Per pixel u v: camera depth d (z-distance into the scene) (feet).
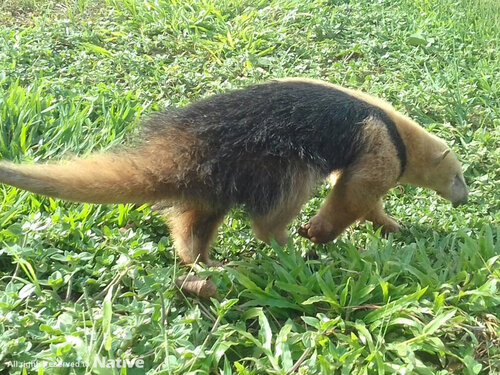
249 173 3.25
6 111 4.29
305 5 6.59
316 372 2.80
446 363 3.03
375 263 3.39
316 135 3.42
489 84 5.70
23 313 3.00
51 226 3.43
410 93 5.30
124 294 3.13
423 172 4.00
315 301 3.14
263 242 3.70
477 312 3.26
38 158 4.01
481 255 3.69
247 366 2.90
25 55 5.26
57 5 6.54
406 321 3.02
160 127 3.31
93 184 3.01
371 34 6.28
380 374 2.78
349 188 3.59
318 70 5.53
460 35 6.45
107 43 5.72
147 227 3.77
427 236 4.00
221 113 3.31
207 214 3.48
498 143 4.91
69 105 4.62
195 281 3.19
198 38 5.77
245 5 6.59
